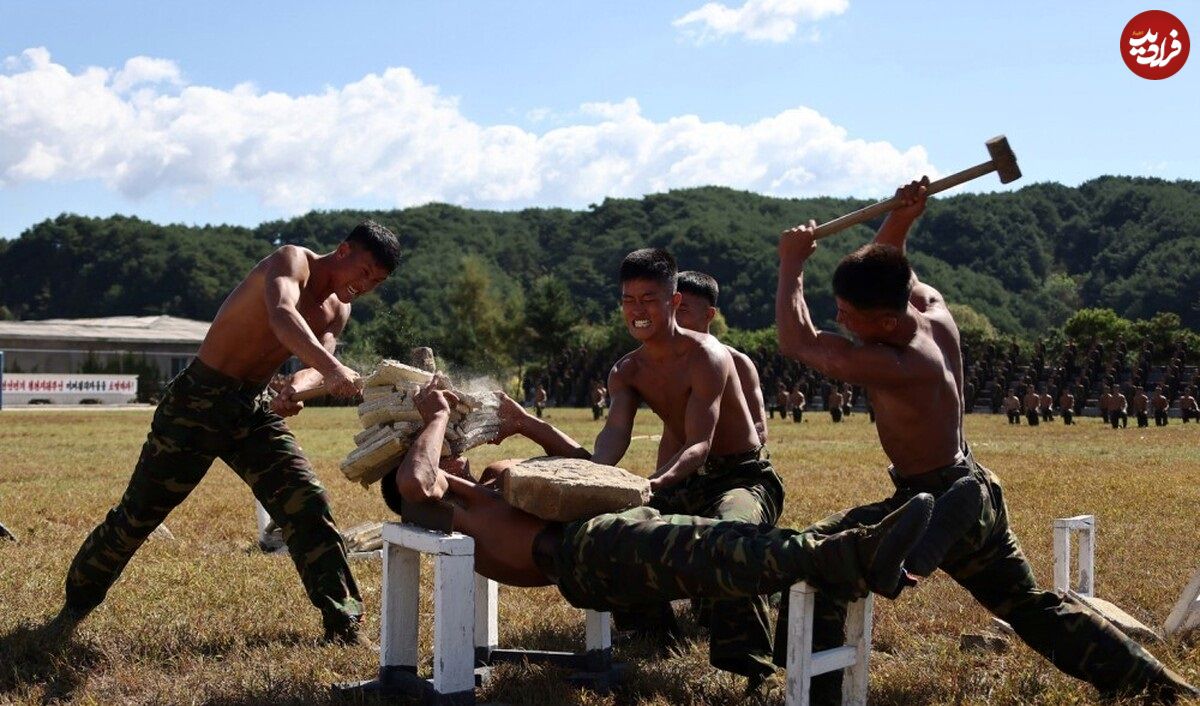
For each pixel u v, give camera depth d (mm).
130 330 73188
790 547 3797
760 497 5211
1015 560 4508
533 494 4230
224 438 5598
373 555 8000
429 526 4348
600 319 121375
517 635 5828
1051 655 4531
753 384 5977
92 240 130375
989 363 57562
